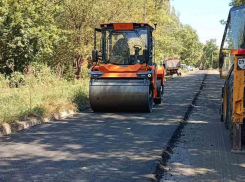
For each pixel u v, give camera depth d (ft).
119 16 74.02
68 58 73.46
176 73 169.99
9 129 27.48
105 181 16.35
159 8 132.98
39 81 48.78
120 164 19.06
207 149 22.62
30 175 17.19
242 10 23.62
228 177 17.33
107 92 37.17
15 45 54.08
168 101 50.96
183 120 33.78
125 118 34.83
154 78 41.14
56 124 31.37
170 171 18.24
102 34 41.32
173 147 23.22
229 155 21.18
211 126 30.63
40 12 58.13
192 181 16.72
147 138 25.54
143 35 40.52
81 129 29.01
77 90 48.91
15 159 19.95
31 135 26.55
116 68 38.29
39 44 56.44
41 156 20.62
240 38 23.56
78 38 70.95
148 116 36.11
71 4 67.46
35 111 33.35
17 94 38.24
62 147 22.81
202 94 64.23
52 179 16.62
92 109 38.88
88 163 19.25
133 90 36.76
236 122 21.06
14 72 54.75
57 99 40.27
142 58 40.32
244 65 20.33
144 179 16.63
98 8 68.90
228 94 25.53
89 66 86.28
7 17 53.26
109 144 23.66
